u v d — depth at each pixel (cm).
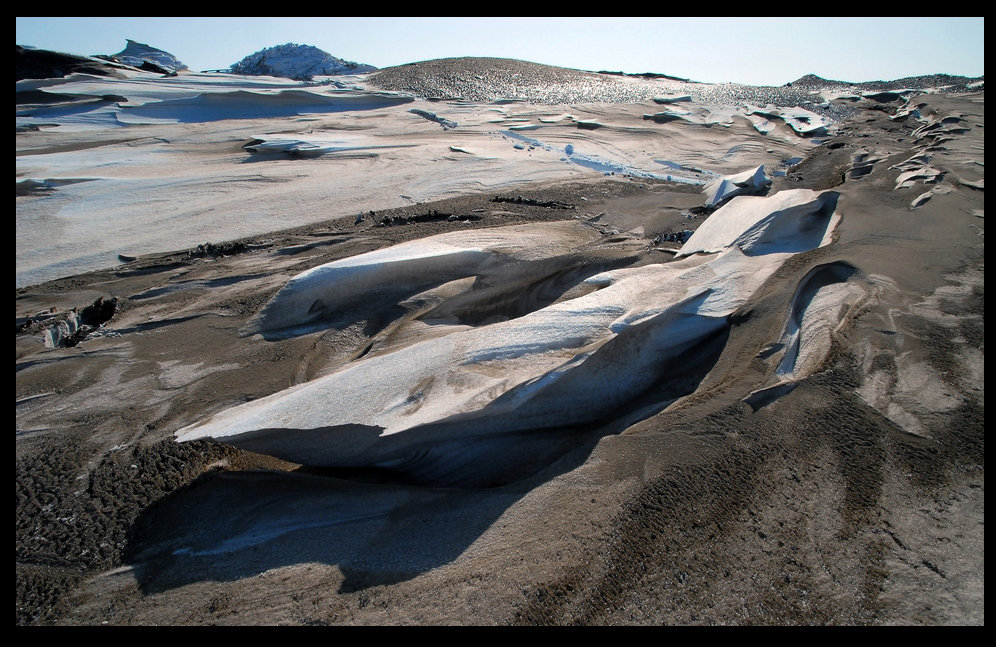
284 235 1462
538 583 466
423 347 766
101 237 1463
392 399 669
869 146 2305
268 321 974
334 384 696
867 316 823
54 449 693
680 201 1716
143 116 3016
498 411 664
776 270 959
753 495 558
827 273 955
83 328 1020
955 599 457
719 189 1734
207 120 3080
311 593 479
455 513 553
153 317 1022
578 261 1125
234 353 903
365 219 1587
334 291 995
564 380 716
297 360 882
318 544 535
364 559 510
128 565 534
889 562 491
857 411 660
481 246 1125
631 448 611
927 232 1092
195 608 477
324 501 591
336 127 2933
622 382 765
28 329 984
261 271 1212
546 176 2095
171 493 624
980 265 964
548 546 498
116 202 1723
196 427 657
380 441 648
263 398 717
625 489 555
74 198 1741
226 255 1330
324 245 1371
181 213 1653
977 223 1136
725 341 812
